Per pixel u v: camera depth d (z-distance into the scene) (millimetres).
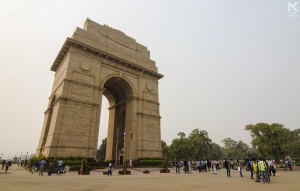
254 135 78000
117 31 47000
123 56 44906
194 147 97750
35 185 12914
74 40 36531
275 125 74562
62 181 16219
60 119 31703
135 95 44594
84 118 34344
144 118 43375
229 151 134000
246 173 29188
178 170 30031
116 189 11617
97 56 40125
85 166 25828
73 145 31656
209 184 14562
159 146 43719
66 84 34125
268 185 13914
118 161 45562
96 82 38281
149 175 24750
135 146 40188
